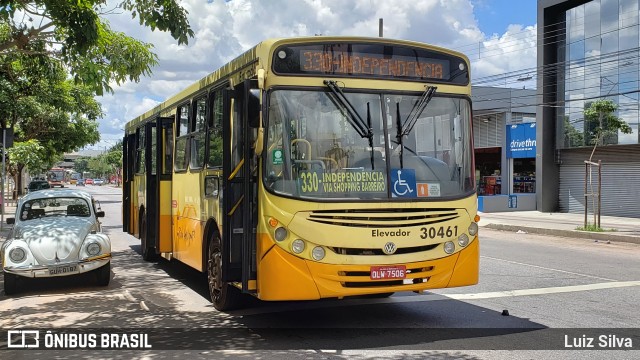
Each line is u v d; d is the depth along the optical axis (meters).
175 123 10.27
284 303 8.24
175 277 10.83
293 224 6.00
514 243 17.09
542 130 29.34
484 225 23.23
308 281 5.98
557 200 29.52
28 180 70.81
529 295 8.81
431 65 6.82
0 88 20.58
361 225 6.09
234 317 7.50
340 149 6.28
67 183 113.00
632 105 25.20
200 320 7.38
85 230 9.59
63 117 30.45
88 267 9.25
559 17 28.72
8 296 9.15
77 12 8.95
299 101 6.27
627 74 25.30
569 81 28.33
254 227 6.38
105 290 9.52
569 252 14.70
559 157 29.27
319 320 7.27
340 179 6.19
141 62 11.80
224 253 6.71
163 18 9.16
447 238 6.46
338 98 6.36
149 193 11.53
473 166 6.89
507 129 36.12
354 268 6.02
